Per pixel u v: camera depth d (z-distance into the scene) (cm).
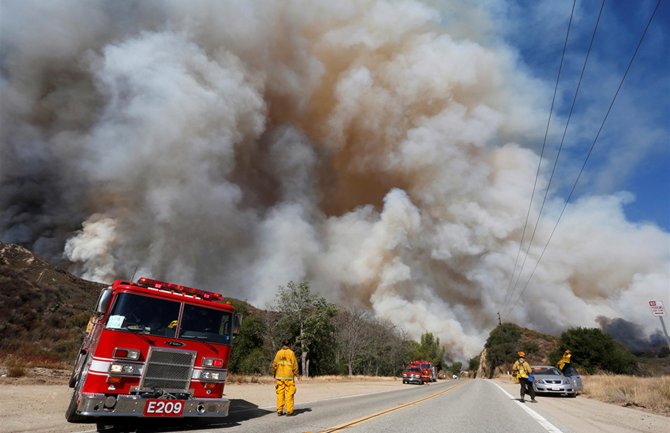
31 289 3453
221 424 736
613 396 1606
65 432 590
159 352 671
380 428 732
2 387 1060
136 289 694
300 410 1018
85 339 883
